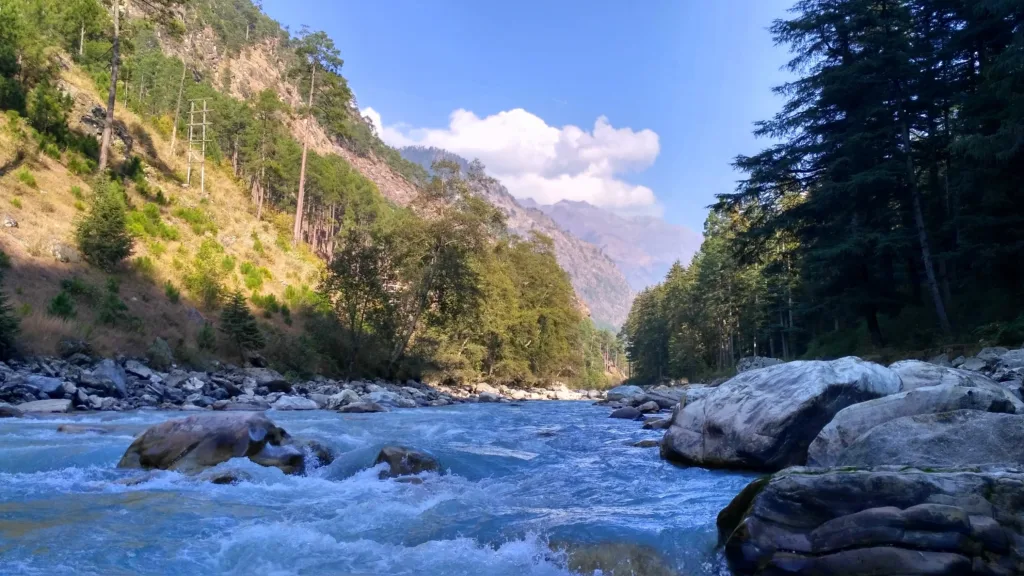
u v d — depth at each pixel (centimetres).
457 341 4828
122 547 462
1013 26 2383
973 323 2375
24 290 2200
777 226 2794
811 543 392
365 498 655
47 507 572
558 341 6550
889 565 366
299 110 5312
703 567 433
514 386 6038
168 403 1827
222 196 5338
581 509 604
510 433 1357
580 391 7038
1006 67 2023
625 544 479
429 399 3123
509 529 530
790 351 4803
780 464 797
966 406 631
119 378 1855
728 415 859
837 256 2444
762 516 414
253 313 3356
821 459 664
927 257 2344
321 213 7344
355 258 3291
